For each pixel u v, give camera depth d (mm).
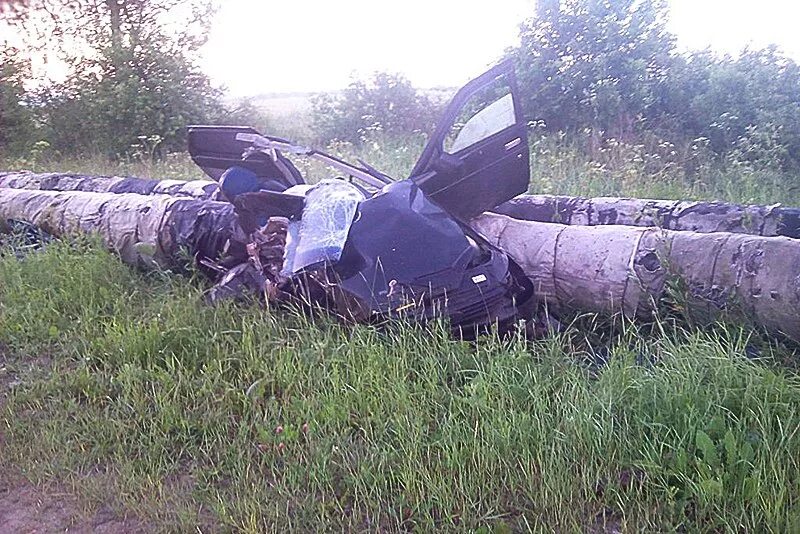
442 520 3346
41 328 5336
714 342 4465
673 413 3834
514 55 12625
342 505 3492
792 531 3100
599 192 8930
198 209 6516
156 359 4805
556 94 12273
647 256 5277
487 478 3590
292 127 16125
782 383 3961
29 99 15422
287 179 6965
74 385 4566
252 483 3650
